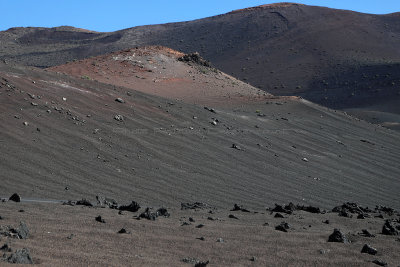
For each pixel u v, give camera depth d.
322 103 179.62
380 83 188.75
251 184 41.53
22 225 12.51
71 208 20.52
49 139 39.53
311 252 14.73
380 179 55.50
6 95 44.56
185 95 89.56
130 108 55.31
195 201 33.47
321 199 41.09
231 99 88.94
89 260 10.55
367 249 15.38
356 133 77.88
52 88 51.97
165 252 12.89
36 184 30.78
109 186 33.69
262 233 17.30
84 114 48.03
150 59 110.31
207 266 11.80
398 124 121.75
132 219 17.80
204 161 45.50
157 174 38.84
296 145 61.56
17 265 9.09
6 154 34.25
